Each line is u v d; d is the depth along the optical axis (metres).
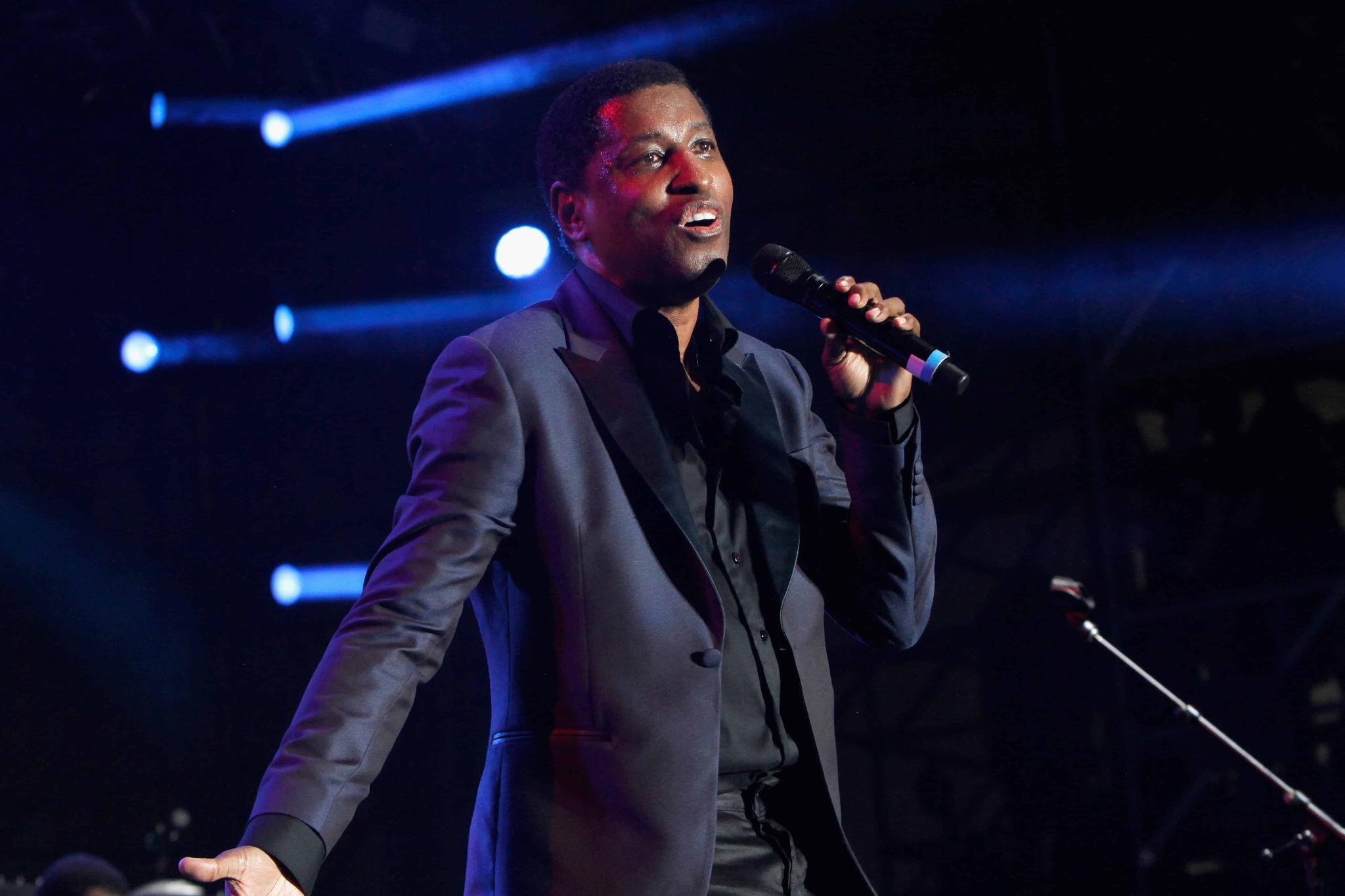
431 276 14.66
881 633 3.20
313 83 13.68
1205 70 13.59
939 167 14.52
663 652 2.67
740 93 15.10
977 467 14.23
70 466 17.08
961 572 14.14
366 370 15.47
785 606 2.95
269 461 16.20
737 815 2.76
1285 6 13.34
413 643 2.53
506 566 2.82
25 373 16.44
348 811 2.35
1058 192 14.04
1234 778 12.84
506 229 14.56
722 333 3.18
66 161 14.58
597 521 2.75
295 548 16.17
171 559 16.73
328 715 2.42
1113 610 13.34
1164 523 13.59
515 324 3.00
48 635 17.19
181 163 13.76
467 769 15.34
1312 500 13.17
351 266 14.56
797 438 3.24
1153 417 13.81
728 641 2.84
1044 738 13.55
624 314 3.08
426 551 2.62
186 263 14.62
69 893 8.05
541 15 14.48
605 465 2.81
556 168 3.29
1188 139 13.62
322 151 13.88
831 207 14.80
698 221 3.07
